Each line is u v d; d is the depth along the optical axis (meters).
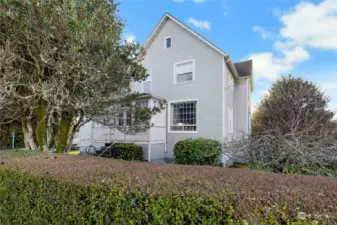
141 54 6.74
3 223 2.66
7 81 4.73
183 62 10.53
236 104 12.98
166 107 10.87
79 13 4.95
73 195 1.95
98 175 2.12
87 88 5.32
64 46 4.99
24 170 2.53
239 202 1.38
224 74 9.52
